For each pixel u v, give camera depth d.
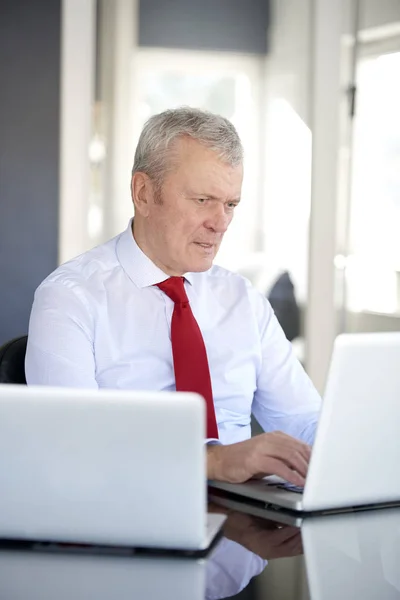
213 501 1.77
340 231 5.33
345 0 5.16
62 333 2.19
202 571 1.34
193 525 1.40
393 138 5.41
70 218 4.96
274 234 5.18
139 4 4.89
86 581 1.29
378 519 1.66
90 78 4.90
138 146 2.31
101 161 4.95
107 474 1.39
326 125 5.21
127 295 2.32
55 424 1.39
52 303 2.24
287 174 5.18
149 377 2.30
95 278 2.33
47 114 4.90
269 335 2.50
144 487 1.39
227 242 5.12
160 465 1.38
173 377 2.32
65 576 1.31
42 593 1.24
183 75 4.96
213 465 1.87
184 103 4.97
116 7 4.88
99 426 1.37
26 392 1.39
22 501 1.43
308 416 2.40
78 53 4.87
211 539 1.48
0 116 4.87
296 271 5.27
